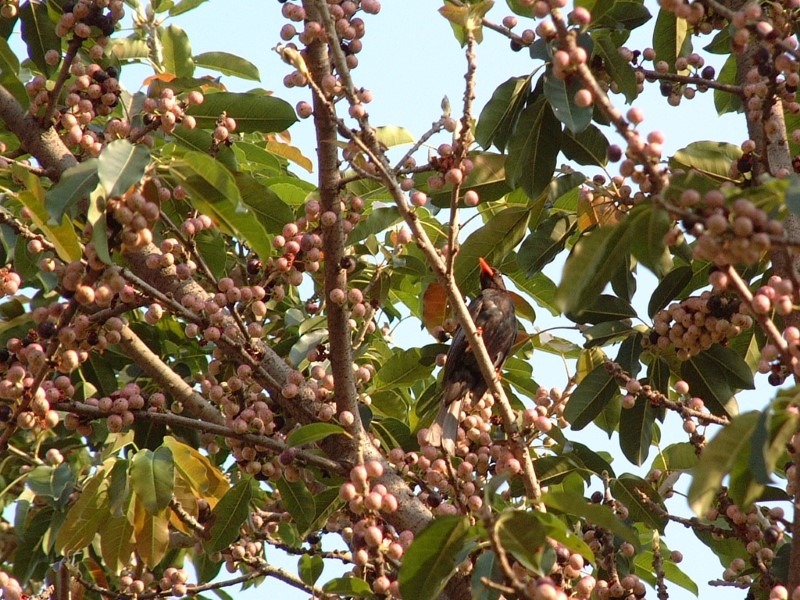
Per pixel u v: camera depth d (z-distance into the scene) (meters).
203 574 12.05
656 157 6.78
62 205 7.38
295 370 10.43
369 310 11.85
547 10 7.03
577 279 6.69
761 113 9.37
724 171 9.78
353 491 7.81
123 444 10.59
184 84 11.10
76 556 12.55
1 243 12.16
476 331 8.48
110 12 10.16
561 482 10.75
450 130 8.85
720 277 6.60
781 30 9.44
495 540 6.28
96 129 11.71
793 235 9.13
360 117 8.48
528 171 10.27
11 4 11.13
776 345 6.73
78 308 9.16
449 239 8.23
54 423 8.88
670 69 12.10
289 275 10.05
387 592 8.20
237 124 11.05
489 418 11.38
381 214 10.75
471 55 8.37
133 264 10.59
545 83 9.16
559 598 6.83
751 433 6.38
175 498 10.02
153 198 7.61
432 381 14.38
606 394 10.95
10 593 9.91
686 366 10.82
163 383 10.83
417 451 11.60
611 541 9.97
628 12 10.76
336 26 9.49
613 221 10.46
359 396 11.13
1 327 9.23
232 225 7.86
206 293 10.54
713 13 10.14
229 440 10.25
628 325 10.96
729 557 11.46
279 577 10.87
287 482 10.35
